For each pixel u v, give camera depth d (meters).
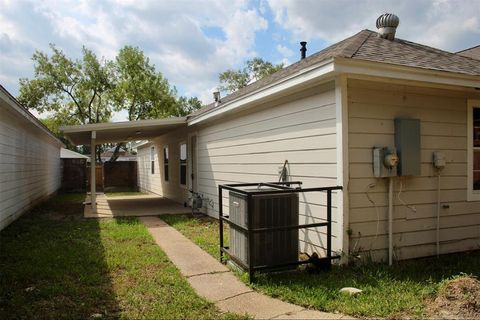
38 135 12.26
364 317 3.06
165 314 3.19
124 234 6.88
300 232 5.38
